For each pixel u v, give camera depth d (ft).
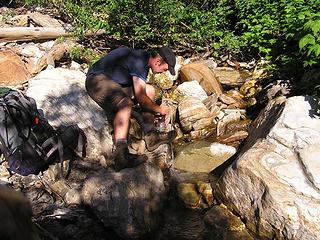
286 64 19.39
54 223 12.73
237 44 22.31
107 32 22.71
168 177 14.73
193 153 15.88
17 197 3.10
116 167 13.82
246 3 23.62
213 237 12.56
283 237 11.80
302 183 12.01
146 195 13.01
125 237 12.50
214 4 25.13
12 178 14.19
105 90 14.48
